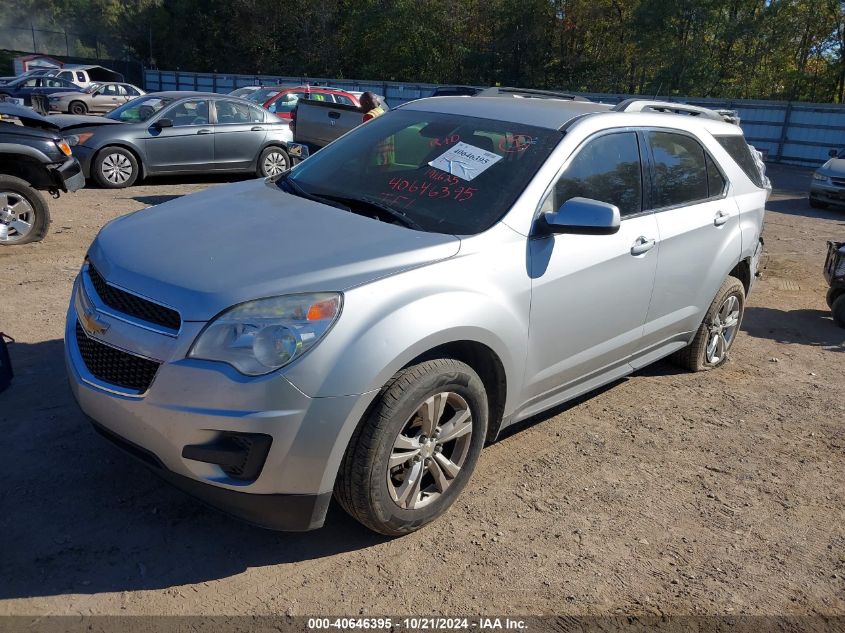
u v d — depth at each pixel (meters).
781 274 9.24
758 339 6.61
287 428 2.74
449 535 3.35
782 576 3.28
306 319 2.79
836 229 12.82
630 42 39.81
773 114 26.92
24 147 7.55
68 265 7.03
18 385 4.41
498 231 3.45
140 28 55.81
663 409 4.90
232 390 2.70
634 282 4.19
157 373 2.78
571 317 3.80
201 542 3.17
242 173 14.16
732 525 3.63
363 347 2.83
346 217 3.50
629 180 4.25
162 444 2.81
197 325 2.76
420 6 43.62
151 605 2.79
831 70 37.47
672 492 3.88
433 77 44.34
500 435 4.34
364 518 3.07
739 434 4.62
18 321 5.44
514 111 4.23
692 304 4.92
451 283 3.16
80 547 3.07
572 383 4.09
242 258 3.04
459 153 3.93
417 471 3.17
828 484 4.11
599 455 4.21
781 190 18.22
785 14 35.59
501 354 3.39
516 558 3.23
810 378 5.72
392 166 4.02
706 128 5.05
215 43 53.53
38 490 3.42
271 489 2.81
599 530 3.49
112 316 2.98
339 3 47.91
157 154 12.30
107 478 3.55
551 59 42.16
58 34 63.66
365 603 2.89
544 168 3.72
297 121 11.34
